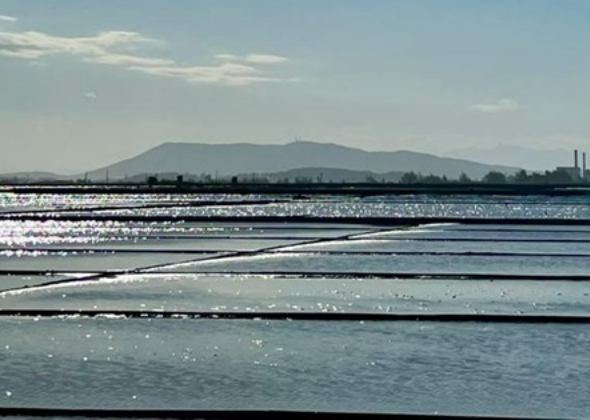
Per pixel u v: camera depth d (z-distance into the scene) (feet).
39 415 29.58
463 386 33.22
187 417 29.45
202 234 106.01
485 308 50.70
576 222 129.90
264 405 30.89
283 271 67.97
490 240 99.04
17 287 58.29
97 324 44.68
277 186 395.14
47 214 146.61
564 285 60.80
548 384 33.55
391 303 52.31
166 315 47.32
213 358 37.40
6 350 38.55
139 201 211.20
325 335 42.11
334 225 122.72
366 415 29.66
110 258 78.02
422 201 220.02
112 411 29.94
